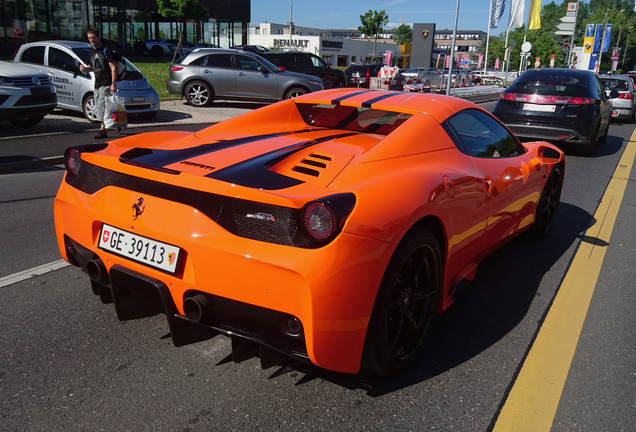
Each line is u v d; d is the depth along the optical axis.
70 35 28.14
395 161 2.35
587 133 8.40
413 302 2.31
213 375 2.29
